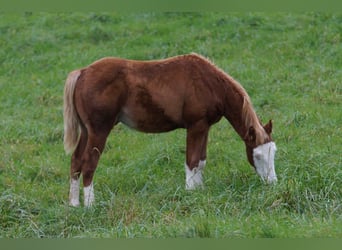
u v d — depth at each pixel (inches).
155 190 494.0
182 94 492.7
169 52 780.6
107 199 480.1
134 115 492.1
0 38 857.5
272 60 745.0
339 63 730.2
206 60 505.0
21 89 739.4
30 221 446.6
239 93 501.4
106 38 841.5
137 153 575.8
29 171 549.3
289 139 576.4
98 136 481.1
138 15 884.6
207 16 863.7
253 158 490.3
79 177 486.9
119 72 482.6
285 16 840.3
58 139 621.9
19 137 625.3
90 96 475.8
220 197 460.4
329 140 564.4
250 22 834.8
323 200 450.0
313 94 663.1
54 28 876.0
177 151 565.6
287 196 449.4
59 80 754.2
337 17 821.9
